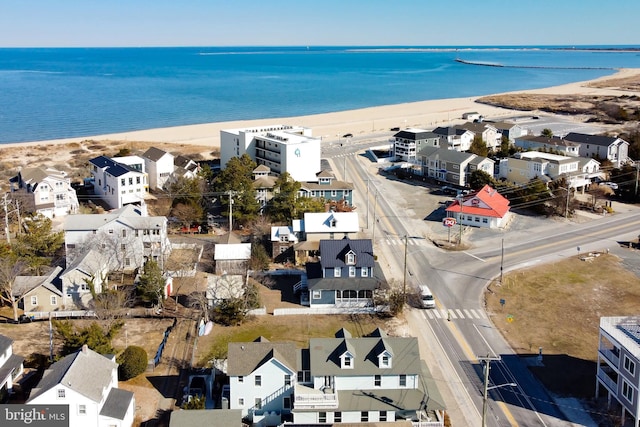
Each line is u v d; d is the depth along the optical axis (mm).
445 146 159375
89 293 77000
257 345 57500
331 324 74188
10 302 79188
